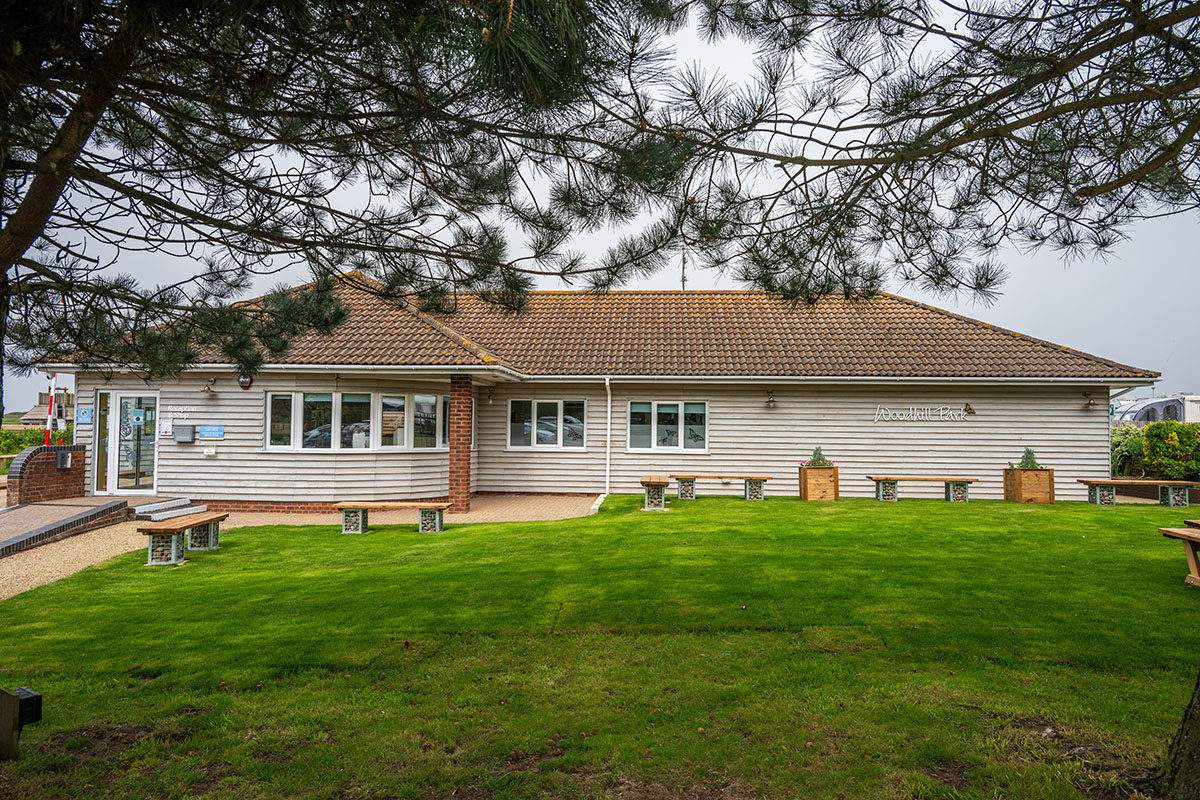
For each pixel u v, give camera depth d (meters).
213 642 6.57
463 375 16.17
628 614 7.17
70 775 4.14
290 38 3.38
